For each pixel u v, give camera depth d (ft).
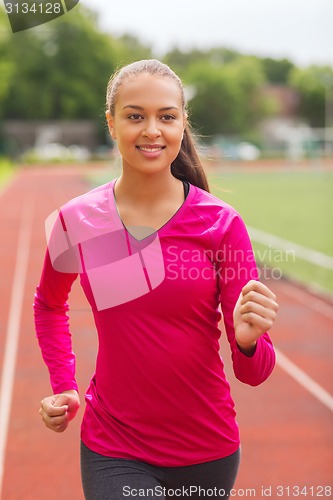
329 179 104.27
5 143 176.86
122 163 6.31
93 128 179.42
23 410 15.38
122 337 6.10
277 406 15.56
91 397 6.52
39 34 167.63
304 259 37.35
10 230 49.85
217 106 189.26
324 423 14.60
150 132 5.93
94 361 18.65
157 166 6.04
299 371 18.01
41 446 13.51
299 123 220.64
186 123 6.55
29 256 38.22
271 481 11.97
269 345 6.02
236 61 219.61
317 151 179.42
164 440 6.19
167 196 6.25
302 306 25.45
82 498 11.60
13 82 170.81
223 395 6.31
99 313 6.16
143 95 5.95
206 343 6.17
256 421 14.74
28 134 178.19
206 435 6.23
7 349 20.15
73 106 174.70
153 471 6.22
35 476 12.35
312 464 12.64
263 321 5.52
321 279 31.37
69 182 99.45
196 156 6.77
